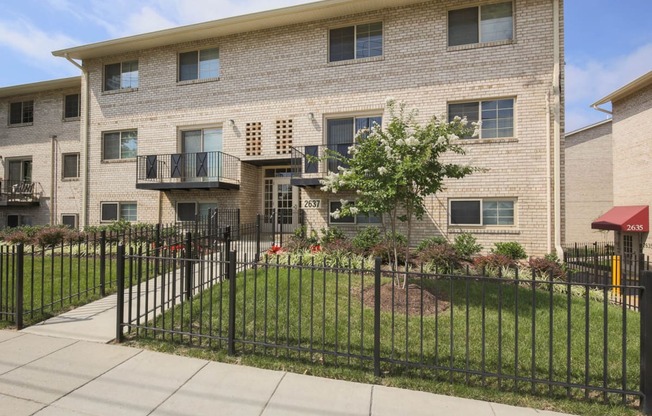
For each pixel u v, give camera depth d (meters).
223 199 12.05
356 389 3.05
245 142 11.83
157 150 12.68
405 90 10.43
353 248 9.09
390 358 3.30
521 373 3.29
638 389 3.03
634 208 13.02
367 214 5.81
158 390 3.00
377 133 5.63
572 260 10.77
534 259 8.36
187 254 5.52
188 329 4.28
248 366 3.45
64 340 4.03
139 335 4.13
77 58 13.54
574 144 19.00
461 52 10.02
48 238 10.20
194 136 12.58
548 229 9.23
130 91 13.02
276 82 11.60
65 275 6.94
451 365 3.10
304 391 3.01
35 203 15.17
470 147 9.88
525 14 9.57
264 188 12.87
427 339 3.96
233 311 3.69
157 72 12.77
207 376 3.24
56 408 2.72
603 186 18.55
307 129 11.27
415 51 10.38
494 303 5.28
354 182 5.49
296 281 6.21
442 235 10.01
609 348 3.83
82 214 13.41
